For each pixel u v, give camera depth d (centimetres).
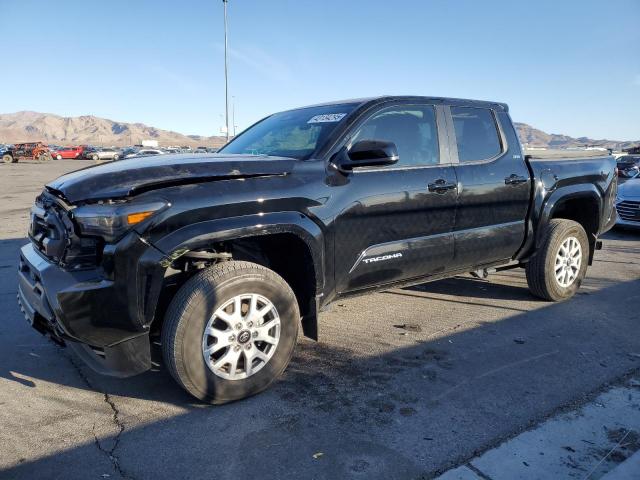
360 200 370
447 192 420
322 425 301
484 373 368
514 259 507
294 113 462
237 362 325
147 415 313
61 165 4231
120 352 303
